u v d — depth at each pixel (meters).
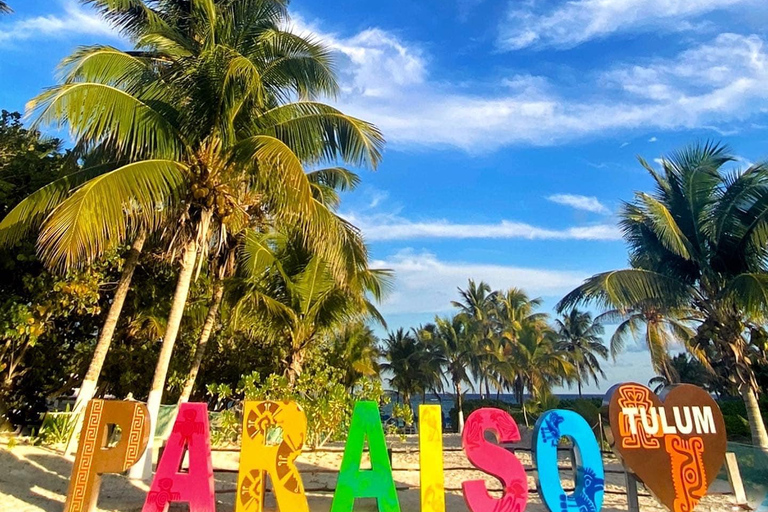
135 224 8.64
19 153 11.37
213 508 5.82
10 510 6.49
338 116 9.71
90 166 10.30
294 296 14.59
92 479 5.89
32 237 10.40
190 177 9.17
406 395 40.41
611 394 6.65
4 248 10.23
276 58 9.98
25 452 9.41
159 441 11.60
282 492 5.89
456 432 34.12
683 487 6.33
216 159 9.40
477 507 6.02
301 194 8.37
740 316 13.19
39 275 10.39
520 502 6.12
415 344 41.88
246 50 9.95
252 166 9.27
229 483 9.44
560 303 14.85
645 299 13.70
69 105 7.87
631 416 6.54
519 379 39.59
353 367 24.53
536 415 31.59
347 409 12.25
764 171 12.52
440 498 6.10
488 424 6.34
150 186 8.29
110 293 13.26
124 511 6.98
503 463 6.21
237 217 9.84
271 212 9.65
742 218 13.01
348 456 6.07
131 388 16.78
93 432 6.02
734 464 9.05
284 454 6.02
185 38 10.49
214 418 14.52
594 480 6.28
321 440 12.78
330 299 14.82
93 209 7.35
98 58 9.22
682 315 14.46
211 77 9.06
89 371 10.49
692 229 13.91
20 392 12.98
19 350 11.75
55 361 13.43
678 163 14.12
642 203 13.51
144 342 16.02
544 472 6.20
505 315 39.78
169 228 9.63
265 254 13.84
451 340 37.00
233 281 14.15
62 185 9.45
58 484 8.06
